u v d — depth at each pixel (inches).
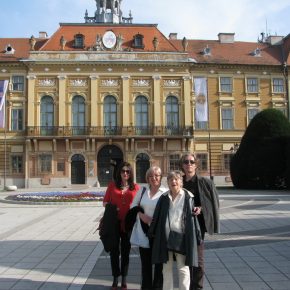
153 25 2187.5
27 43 2217.0
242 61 2172.7
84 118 2032.5
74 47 2075.5
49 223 687.1
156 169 295.6
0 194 1496.1
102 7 3289.9
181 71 2084.2
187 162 299.7
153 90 2060.8
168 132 2036.2
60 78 2025.1
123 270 316.8
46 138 1975.9
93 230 609.0
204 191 293.1
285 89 2186.3
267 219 708.0
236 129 2119.8
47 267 386.0
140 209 295.6
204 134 2101.4
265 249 451.8
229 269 367.2
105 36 2070.6
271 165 1553.9
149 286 297.1
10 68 2046.0
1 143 2015.3
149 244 290.8
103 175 2025.1
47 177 1987.0
